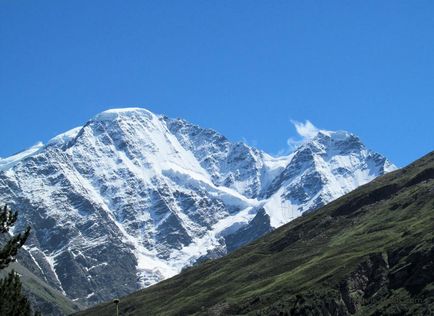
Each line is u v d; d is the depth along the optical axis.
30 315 88.06
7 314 83.62
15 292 86.25
